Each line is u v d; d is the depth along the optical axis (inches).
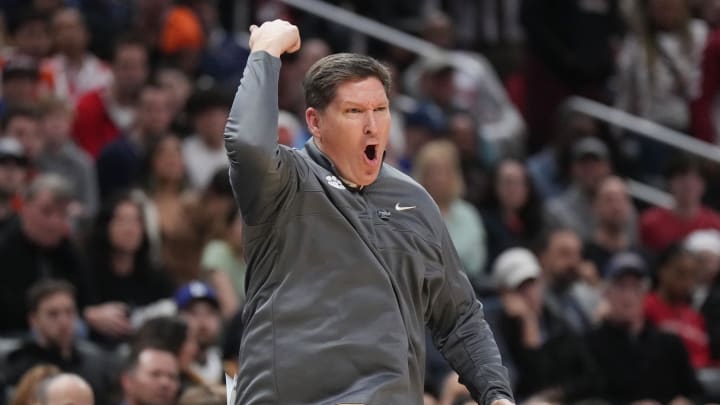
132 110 1606.8
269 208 579.8
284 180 578.9
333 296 578.6
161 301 1280.8
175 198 1416.1
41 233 1221.1
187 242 1343.5
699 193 1663.4
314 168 592.4
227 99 1535.4
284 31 594.2
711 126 1891.0
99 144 1587.1
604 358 1321.4
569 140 1704.0
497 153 1827.0
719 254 1549.0
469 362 619.8
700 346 1440.7
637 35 1915.6
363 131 589.0
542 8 1888.5
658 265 1472.7
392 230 600.1
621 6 1923.0
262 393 575.2
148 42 1796.3
